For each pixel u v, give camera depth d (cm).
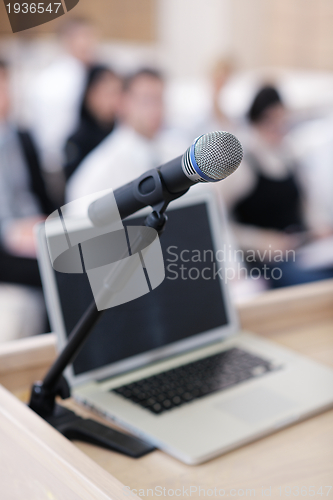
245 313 104
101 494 44
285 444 68
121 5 340
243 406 75
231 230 244
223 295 100
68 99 284
